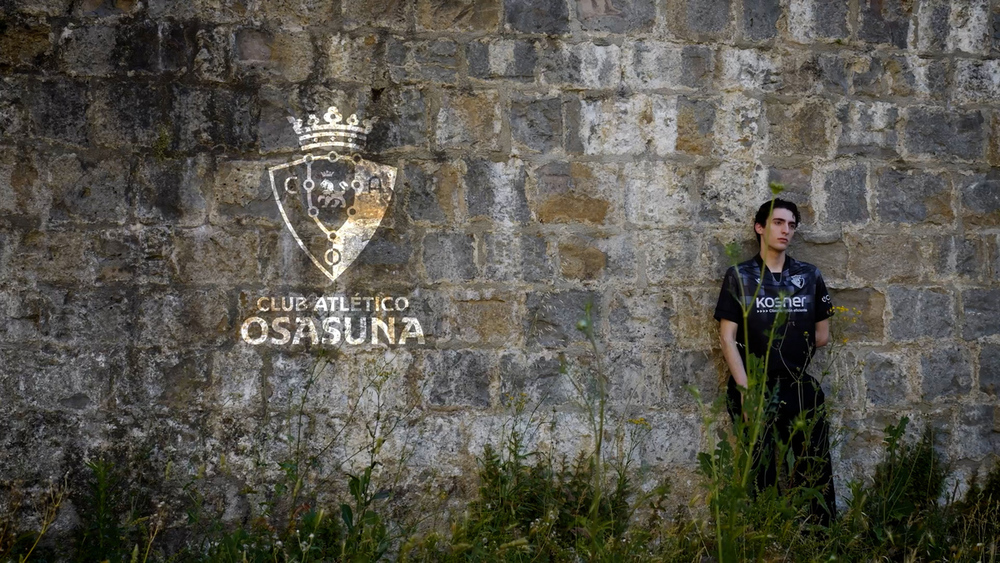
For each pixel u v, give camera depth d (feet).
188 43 13.78
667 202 14.48
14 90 13.48
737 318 13.71
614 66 14.44
